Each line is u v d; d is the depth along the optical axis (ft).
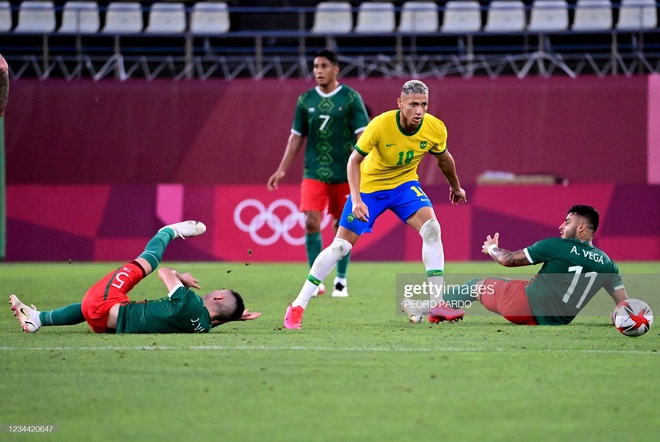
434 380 62.44
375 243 195.93
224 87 220.84
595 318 98.58
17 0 238.27
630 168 214.69
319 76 125.80
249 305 114.62
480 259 193.16
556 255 90.07
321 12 236.63
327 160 128.26
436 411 54.08
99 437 49.11
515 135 216.54
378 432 49.65
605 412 54.03
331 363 68.54
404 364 68.23
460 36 226.17
